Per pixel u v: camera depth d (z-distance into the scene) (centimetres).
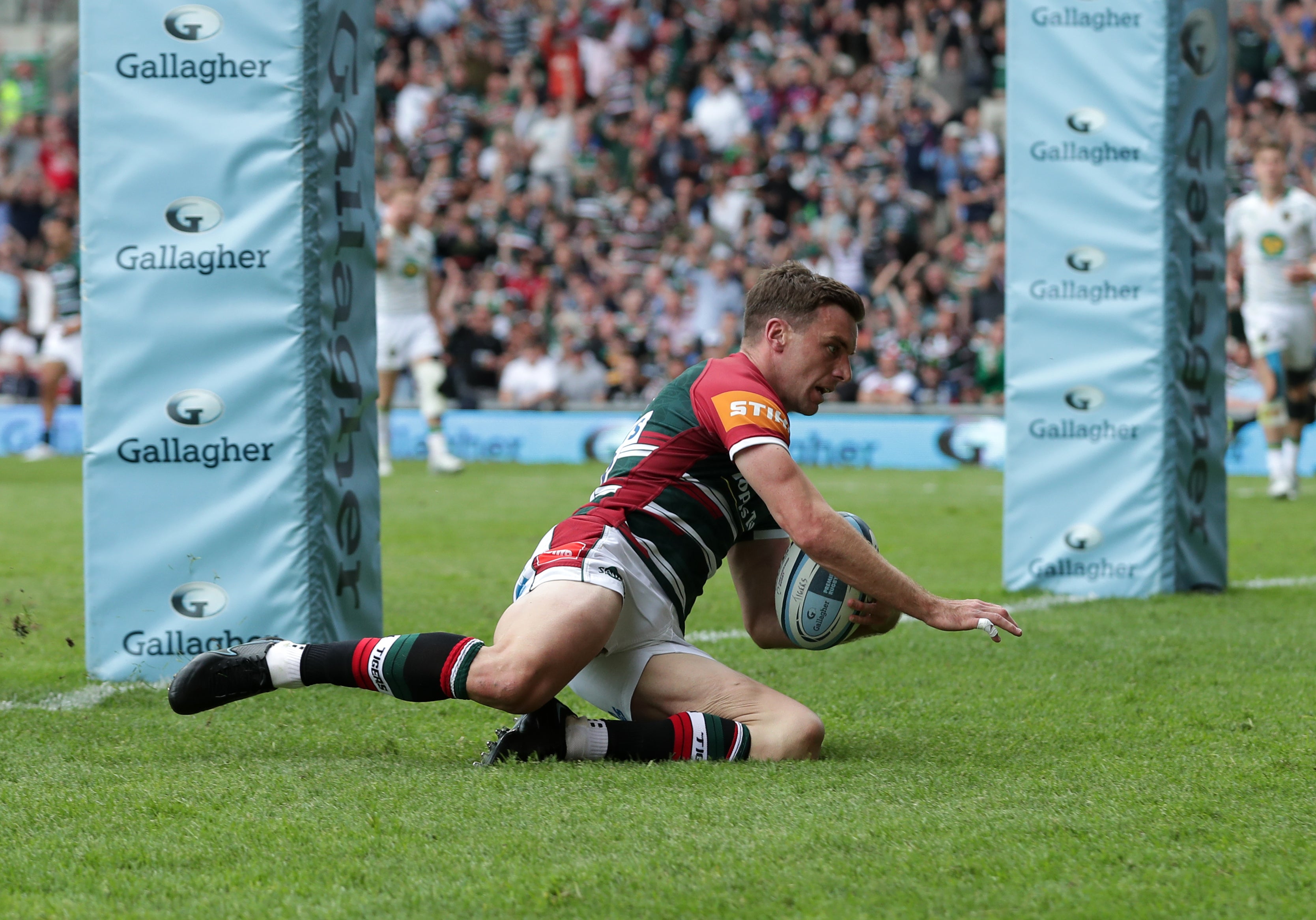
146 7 1492
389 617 1925
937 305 5728
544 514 3362
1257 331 3719
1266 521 3219
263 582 1498
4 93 8838
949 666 1587
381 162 6925
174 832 931
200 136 1495
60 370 5206
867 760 1136
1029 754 1162
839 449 5062
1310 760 1131
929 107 6400
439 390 4559
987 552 2716
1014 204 2116
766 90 6950
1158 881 826
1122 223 2073
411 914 778
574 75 7312
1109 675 1525
